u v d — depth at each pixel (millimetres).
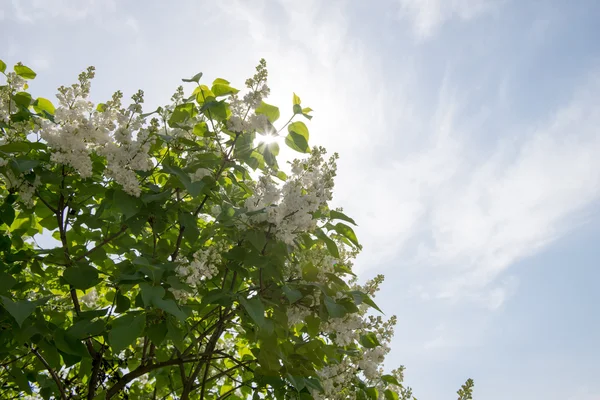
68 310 4695
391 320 4695
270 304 3818
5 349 3639
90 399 4355
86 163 3785
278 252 3785
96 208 4277
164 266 3475
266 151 4211
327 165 3951
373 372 4543
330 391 4352
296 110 4102
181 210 4051
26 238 5000
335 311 3688
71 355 3566
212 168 4129
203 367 5375
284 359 3887
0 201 4344
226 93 4184
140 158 3699
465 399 4066
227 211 4012
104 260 4695
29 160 3768
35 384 4629
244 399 5430
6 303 3010
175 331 3564
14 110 4262
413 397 4953
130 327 3148
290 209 3676
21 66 4316
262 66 3967
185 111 4254
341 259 4535
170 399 5727
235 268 3887
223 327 4500
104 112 3928
